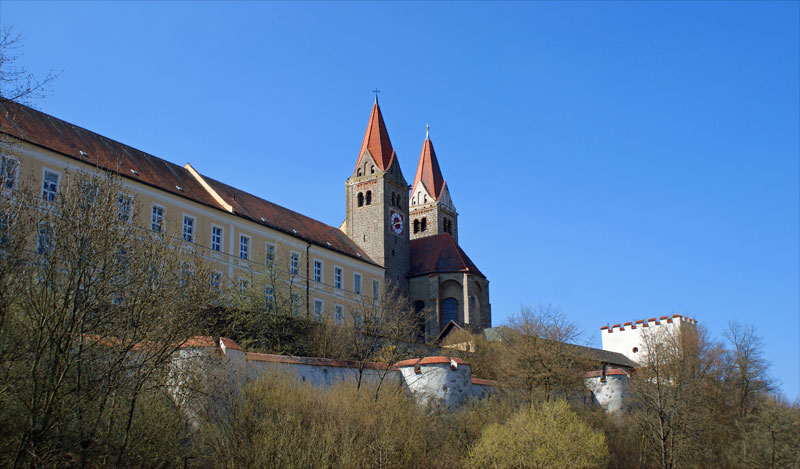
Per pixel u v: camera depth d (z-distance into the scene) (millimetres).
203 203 70312
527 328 60812
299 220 90750
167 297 32062
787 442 66062
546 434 42656
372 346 59844
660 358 71625
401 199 112125
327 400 38844
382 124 115438
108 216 31406
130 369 30703
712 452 63344
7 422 27312
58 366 28094
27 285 29016
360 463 35000
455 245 114062
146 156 71062
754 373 81438
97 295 30109
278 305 57719
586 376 61406
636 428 56688
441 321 107938
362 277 95438
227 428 33281
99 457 28406
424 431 42188
